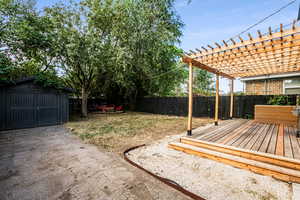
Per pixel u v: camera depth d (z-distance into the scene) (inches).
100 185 73.5
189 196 64.8
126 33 350.0
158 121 281.7
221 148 107.0
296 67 194.4
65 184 74.4
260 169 82.5
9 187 71.8
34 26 281.3
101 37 345.1
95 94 502.9
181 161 101.2
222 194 65.2
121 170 89.0
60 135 178.9
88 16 316.2
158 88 462.3
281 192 66.1
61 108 261.9
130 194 66.4
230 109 269.0
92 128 217.8
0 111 200.7
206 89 561.6
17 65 315.0
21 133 189.8
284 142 116.0
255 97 254.2
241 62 172.7
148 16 350.9
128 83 400.2
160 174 83.2
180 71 450.0
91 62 314.3
